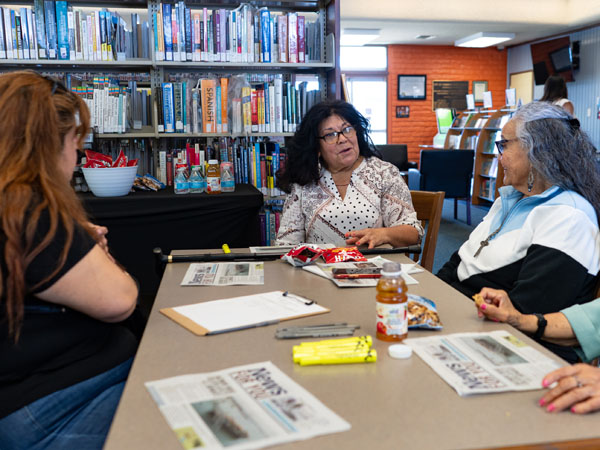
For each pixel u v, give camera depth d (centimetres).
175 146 372
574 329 130
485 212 778
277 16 353
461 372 99
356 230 231
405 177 727
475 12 932
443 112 1121
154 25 340
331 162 234
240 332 122
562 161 165
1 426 110
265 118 356
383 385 96
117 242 300
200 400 90
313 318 131
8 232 104
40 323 113
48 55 331
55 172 113
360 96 1180
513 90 775
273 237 363
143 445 78
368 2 893
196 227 306
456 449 76
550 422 84
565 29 1022
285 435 79
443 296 147
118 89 334
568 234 155
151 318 132
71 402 115
